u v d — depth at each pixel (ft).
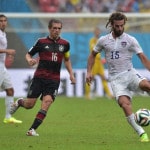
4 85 150.61
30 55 123.95
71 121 152.97
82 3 308.19
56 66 123.03
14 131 130.93
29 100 126.00
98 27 240.73
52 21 122.52
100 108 189.67
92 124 145.38
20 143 109.60
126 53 113.29
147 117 107.86
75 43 237.66
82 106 196.65
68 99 224.12
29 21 238.68
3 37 146.41
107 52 114.11
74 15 240.73
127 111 110.42
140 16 241.96
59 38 124.36
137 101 214.28
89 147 103.65
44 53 123.03
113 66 113.80
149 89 110.52
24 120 157.38
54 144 108.17
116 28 111.14
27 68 235.61
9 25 237.25
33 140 114.11
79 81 236.02
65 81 235.81
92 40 221.66
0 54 148.46
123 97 111.04
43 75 122.72
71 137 119.55
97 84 236.43
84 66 236.43
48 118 160.86
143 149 100.58
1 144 108.27
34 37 238.07
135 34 241.76
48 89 122.31
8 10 254.47
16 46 236.84
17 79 234.79
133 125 110.73
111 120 154.81
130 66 113.80
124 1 309.42
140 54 112.27
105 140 114.62
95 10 307.99
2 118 162.20
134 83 112.16
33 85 124.26
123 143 109.29
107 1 308.60
